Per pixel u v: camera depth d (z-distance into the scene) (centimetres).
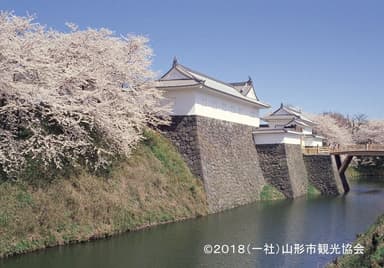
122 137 1528
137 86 1864
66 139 1345
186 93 2055
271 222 1667
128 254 1120
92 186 1364
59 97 1363
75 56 1619
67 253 1112
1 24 1299
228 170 2248
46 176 1247
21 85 1241
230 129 2428
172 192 1728
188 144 2012
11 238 1069
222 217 1778
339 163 3347
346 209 2102
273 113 4234
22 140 1255
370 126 6297
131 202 1489
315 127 5450
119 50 1781
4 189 1128
